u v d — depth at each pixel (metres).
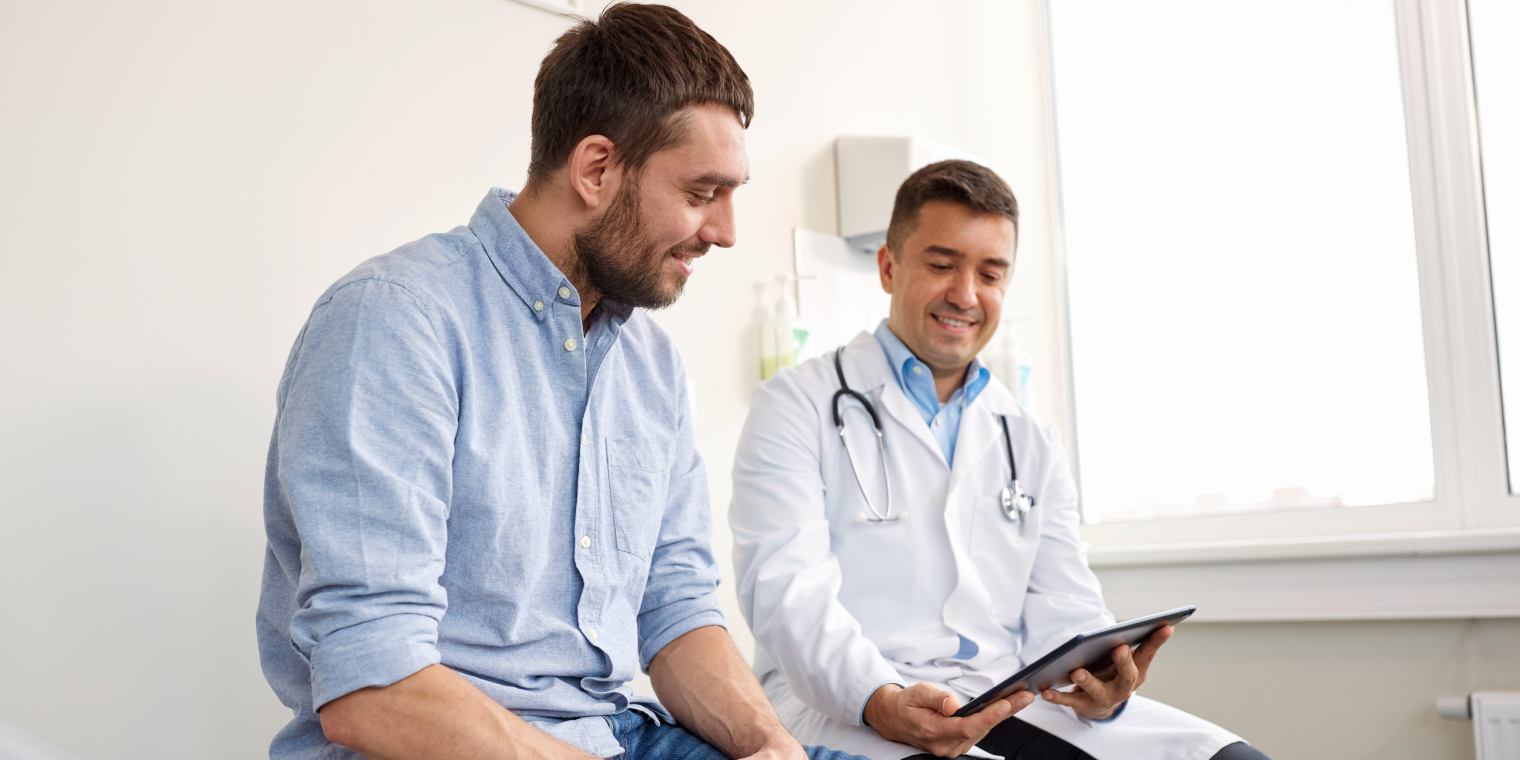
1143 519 2.50
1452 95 2.21
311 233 1.34
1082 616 1.56
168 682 1.18
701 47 1.05
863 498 1.56
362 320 0.91
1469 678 2.00
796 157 2.14
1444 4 2.23
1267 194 2.43
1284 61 2.44
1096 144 2.69
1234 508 2.42
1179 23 2.59
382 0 1.45
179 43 1.24
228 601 1.24
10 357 1.09
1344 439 2.30
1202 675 2.24
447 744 0.83
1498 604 1.95
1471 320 2.16
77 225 1.14
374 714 0.82
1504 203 2.17
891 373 1.64
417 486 0.89
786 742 1.04
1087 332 2.66
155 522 1.18
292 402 0.90
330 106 1.38
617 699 1.07
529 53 1.64
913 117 2.44
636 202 1.02
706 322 1.91
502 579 0.96
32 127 1.12
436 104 1.50
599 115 1.01
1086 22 2.73
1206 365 2.48
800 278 2.09
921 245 1.62
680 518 1.22
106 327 1.16
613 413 1.11
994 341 2.48
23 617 1.08
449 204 1.51
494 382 0.98
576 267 1.05
